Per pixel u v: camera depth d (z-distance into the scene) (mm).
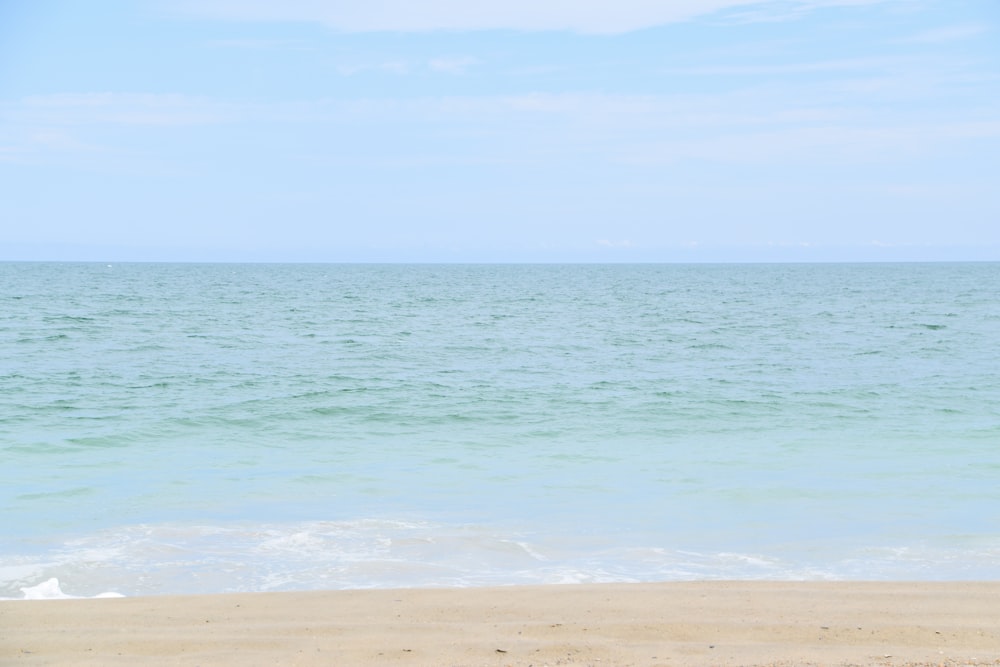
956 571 10008
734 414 21875
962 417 21344
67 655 7332
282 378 28203
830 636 7699
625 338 44250
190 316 58250
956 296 92500
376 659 7203
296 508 12945
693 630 7875
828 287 121938
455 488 14289
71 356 33844
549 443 18406
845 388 26141
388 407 22703
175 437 18859
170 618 8289
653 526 11977
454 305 76688
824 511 12781
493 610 8477
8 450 17234
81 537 11312
